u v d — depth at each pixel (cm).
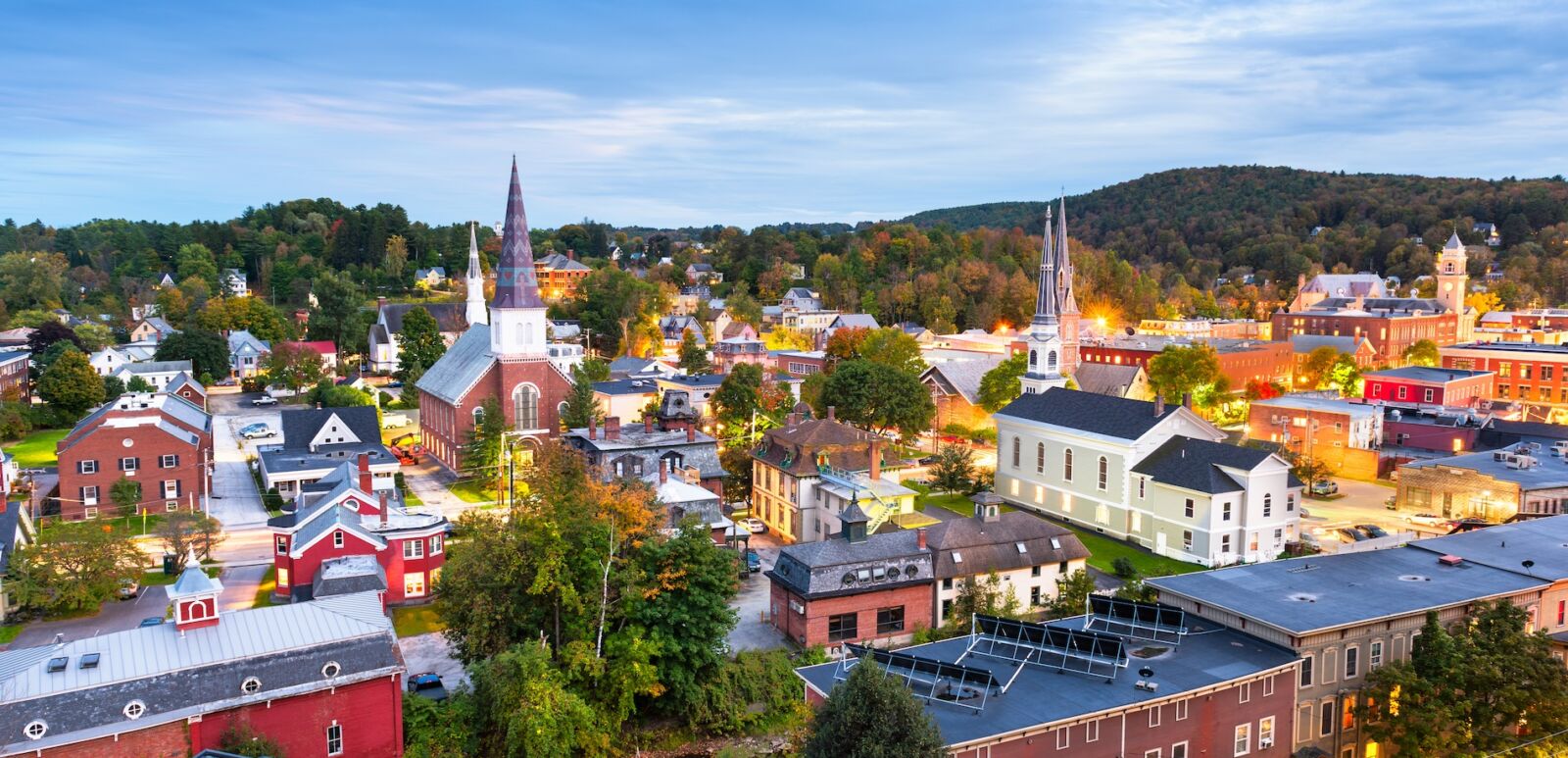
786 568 6888
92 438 9725
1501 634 5353
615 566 6134
